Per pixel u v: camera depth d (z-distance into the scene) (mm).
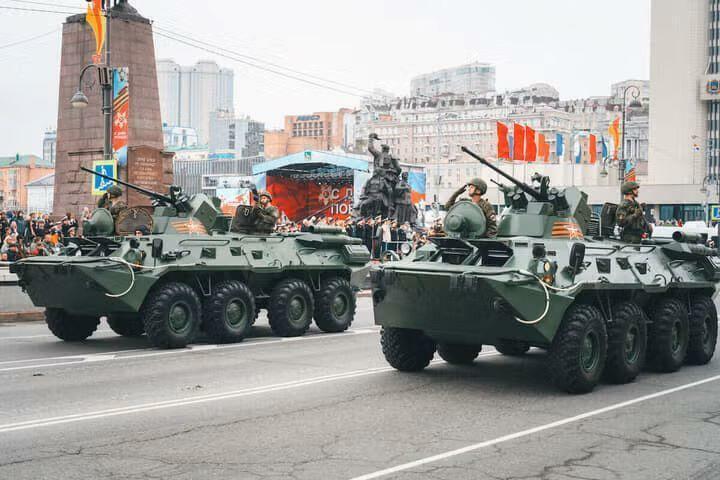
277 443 6883
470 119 146750
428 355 10570
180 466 6180
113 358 11531
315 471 6070
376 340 13742
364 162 43062
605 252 10258
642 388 9703
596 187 59281
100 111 25484
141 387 9367
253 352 12219
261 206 14570
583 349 9133
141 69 25891
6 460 6316
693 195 59375
